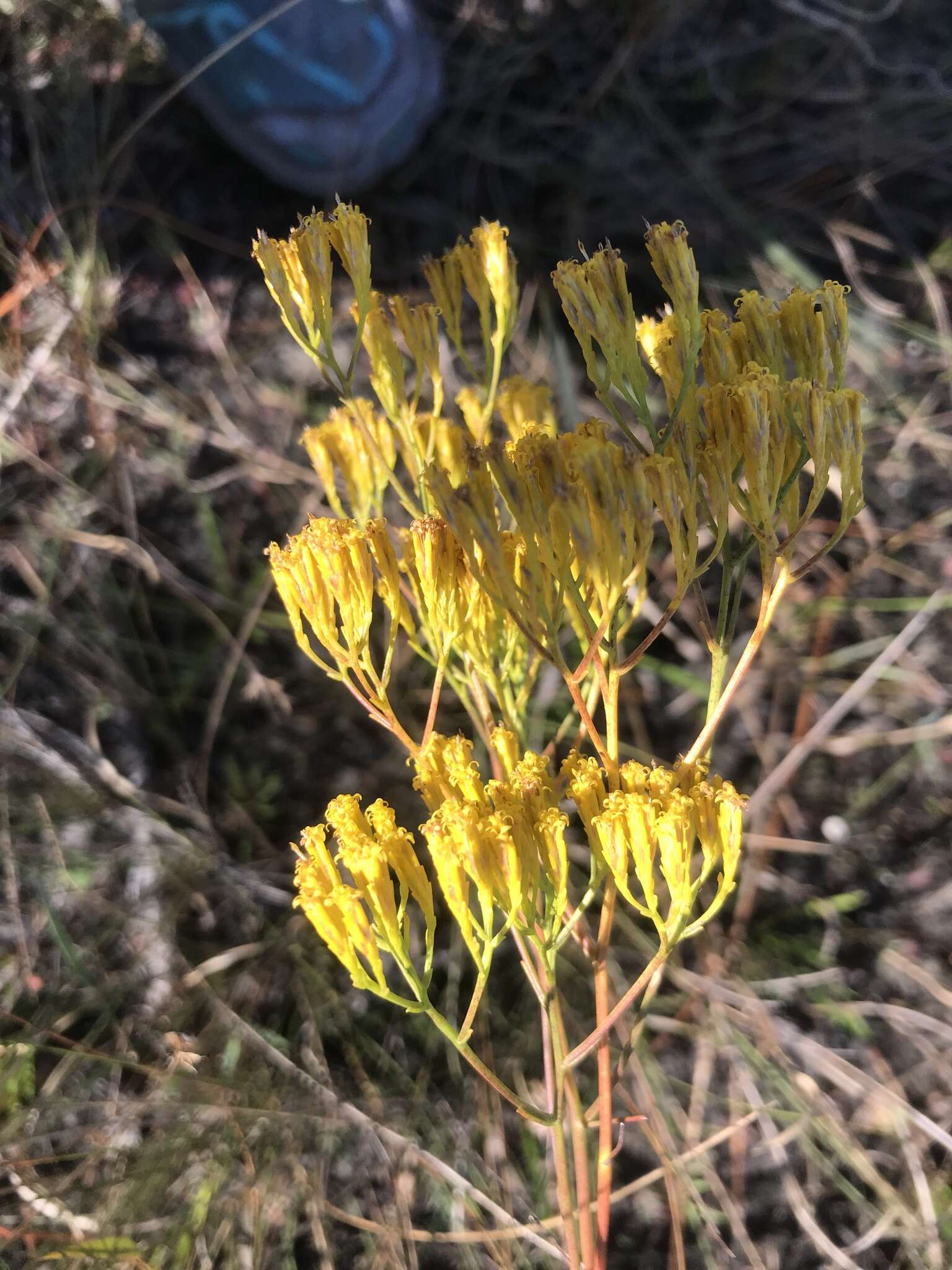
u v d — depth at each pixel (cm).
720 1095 16
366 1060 16
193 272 20
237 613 18
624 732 18
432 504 9
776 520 8
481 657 9
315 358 9
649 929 17
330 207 20
